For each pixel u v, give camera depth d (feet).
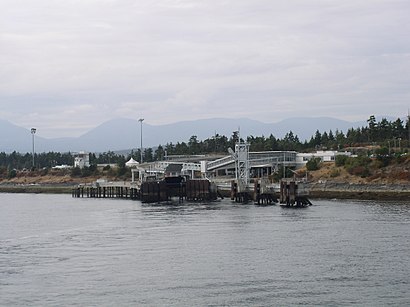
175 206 551.59
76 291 225.76
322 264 259.19
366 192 583.99
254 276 242.17
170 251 296.10
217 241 321.93
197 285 230.68
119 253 294.25
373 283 228.02
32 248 315.58
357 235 329.11
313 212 452.76
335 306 203.00
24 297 219.61
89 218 462.19
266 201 549.13
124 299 214.90
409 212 438.81
